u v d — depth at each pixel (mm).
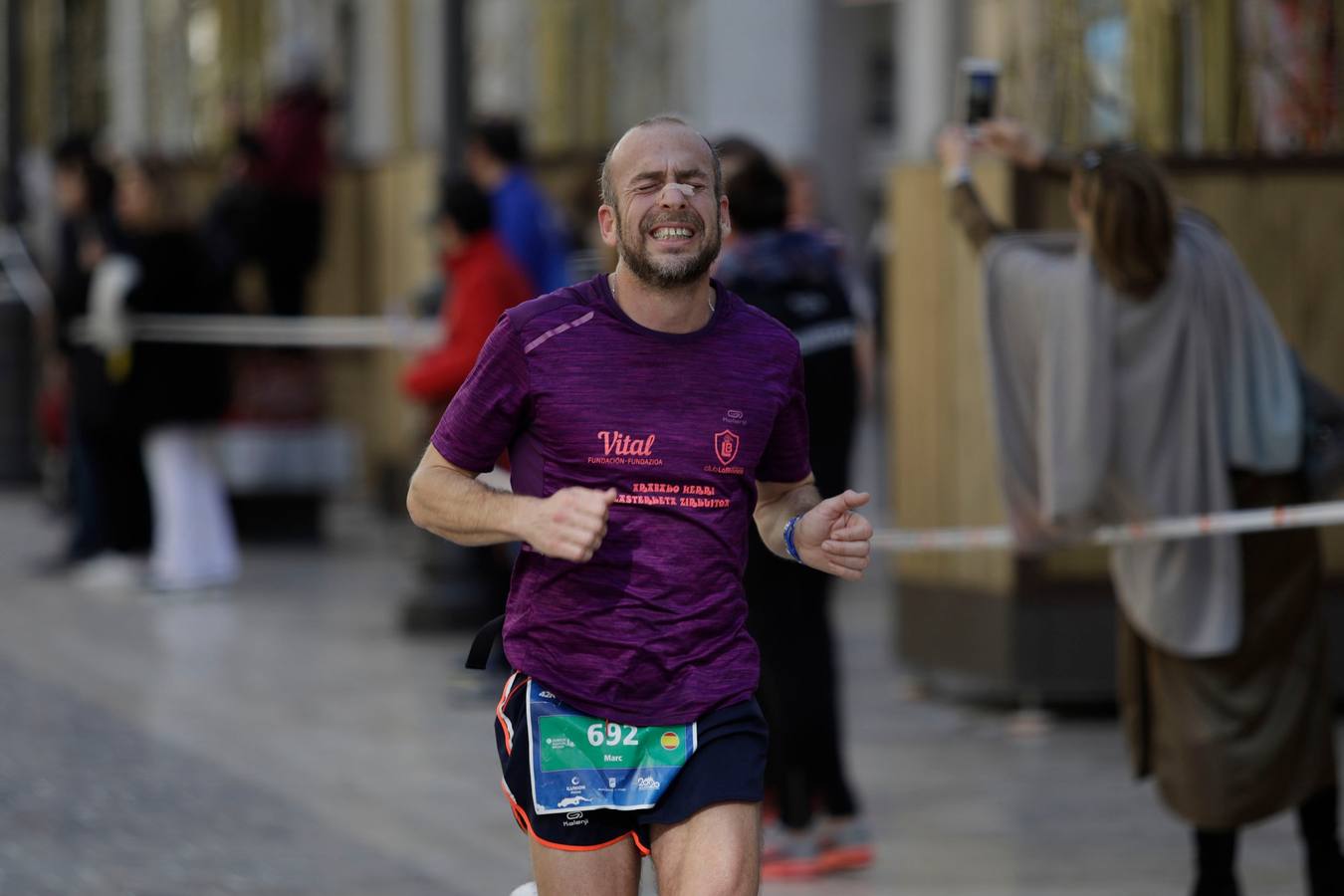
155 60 54594
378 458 52969
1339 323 29938
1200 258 20031
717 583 13750
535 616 13805
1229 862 20000
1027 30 30828
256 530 48906
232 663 33875
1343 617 29797
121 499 42312
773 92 56688
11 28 54688
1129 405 20000
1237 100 30766
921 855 22906
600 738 13680
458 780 26094
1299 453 19922
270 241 48344
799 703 22047
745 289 21844
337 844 22703
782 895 21391
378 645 35656
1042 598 29438
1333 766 19875
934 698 31359
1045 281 20375
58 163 40969
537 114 53938
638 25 54281
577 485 13633
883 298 50531
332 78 59000
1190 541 19734
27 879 21094
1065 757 27625
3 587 41688
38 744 27531
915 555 31266
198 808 24234
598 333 13609
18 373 57906
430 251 48031
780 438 14320
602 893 13852
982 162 29328
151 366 40719
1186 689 19812
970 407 29922
